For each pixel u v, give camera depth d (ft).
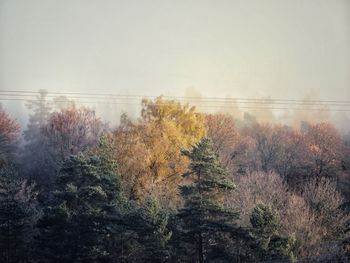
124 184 90.33
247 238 64.28
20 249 73.56
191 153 69.31
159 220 63.52
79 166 67.92
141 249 67.05
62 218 63.00
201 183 66.64
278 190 89.92
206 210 65.10
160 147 98.58
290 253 62.64
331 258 68.44
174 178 95.30
